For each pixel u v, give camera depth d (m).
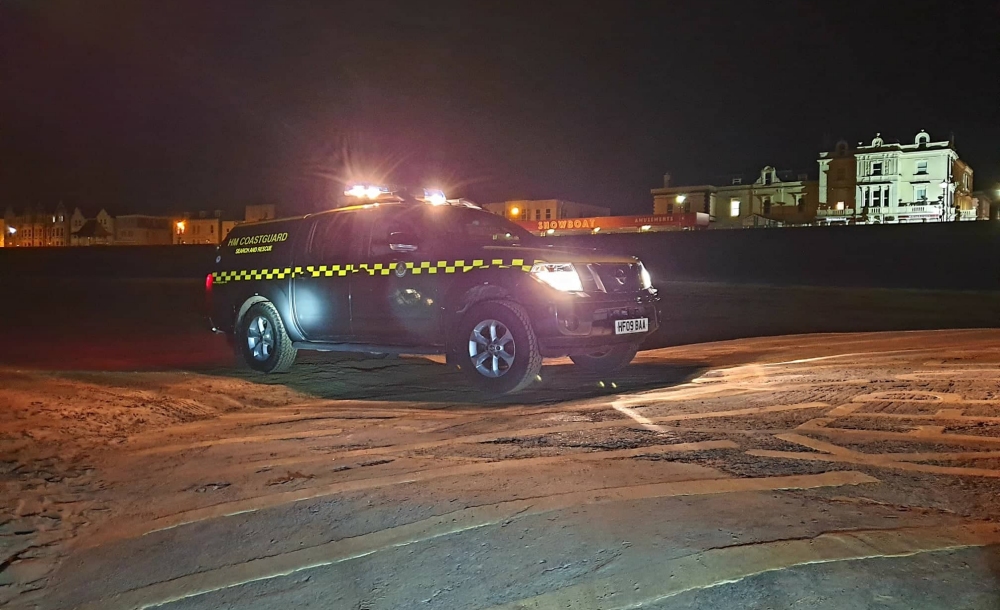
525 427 5.54
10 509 4.10
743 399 6.20
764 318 18.72
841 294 23.77
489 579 3.04
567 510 3.68
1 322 18.77
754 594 2.75
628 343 7.03
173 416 6.33
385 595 2.98
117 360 10.60
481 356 6.93
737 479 4.02
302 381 8.08
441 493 4.07
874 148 59.59
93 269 46.91
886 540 3.14
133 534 3.77
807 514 3.46
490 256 6.91
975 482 3.85
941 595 2.68
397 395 7.23
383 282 7.51
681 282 30.20
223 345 12.52
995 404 5.57
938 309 19.55
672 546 3.18
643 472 4.23
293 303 8.20
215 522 3.88
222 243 9.29
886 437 4.76
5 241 94.31
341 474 4.56
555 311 6.48
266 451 5.18
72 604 3.09
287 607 2.95
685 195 68.38
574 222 53.06
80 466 4.91
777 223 61.72
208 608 2.98
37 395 6.74
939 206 57.03
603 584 2.90
